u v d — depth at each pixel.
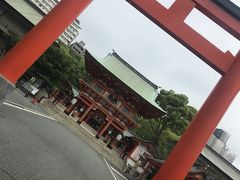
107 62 39.41
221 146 77.56
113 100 38.62
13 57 6.43
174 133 48.72
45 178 7.00
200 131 6.08
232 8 6.98
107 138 36.91
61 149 13.62
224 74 6.78
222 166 37.31
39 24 6.68
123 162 34.12
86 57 37.22
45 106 33.69
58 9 6.78
